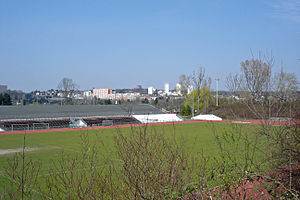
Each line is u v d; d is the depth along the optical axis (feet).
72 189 16.42
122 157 16.63
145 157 16.56
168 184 16.97
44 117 153.99
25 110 163.22
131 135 18.24
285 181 23.49
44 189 23.82
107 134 101.40
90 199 15.83
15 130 132.36
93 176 17.04
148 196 15.78
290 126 25.50
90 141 80.48
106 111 170.60
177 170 17.52
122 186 16.66
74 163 19.40
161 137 18.81
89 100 285.84
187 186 18.12
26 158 57.52
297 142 24.73
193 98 211.61
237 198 20.47
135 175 15.94
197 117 171.94
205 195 19.42
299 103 28.50
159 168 16.84
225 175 23.30
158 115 175.01
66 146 78.43
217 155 41.16
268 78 32.12
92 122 150.20
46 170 40.11
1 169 40.29
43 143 85.97
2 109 161.58
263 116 29.76
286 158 25.41
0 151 71.26
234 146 31.24
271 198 21.65
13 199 15.64
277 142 26.05
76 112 164.76
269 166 27.43
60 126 143.33
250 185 23.65
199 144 70.74
